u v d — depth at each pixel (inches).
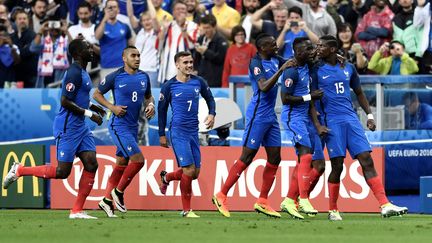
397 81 1956.2
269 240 1085.1
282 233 1206.3
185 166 1609.3
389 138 1953.7
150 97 1657.2
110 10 2278.5
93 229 1273.4
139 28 2329.0
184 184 1621.6
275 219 1560.0
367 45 2209.6
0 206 1941.4
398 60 2117.4
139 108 1627.7
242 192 1817.2
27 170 1568.7
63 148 1520.7
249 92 2022.6
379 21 2199.8
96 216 1659.7
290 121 1534.2
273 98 1589.6
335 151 1531.7
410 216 1674.5
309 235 1171.9
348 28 2182.6
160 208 1852.9
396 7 2229.3
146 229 1274.6
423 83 1971.0
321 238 1120.8
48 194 1957.4
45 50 2338.8
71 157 1529.3
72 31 2326.5
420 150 1978.3
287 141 1927.9
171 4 2433.6
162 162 1852.9
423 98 1973.4
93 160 1545.3
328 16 2241.6
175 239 1095.0
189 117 1616.6
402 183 1978.3
